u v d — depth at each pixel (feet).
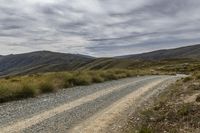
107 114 48.19
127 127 38.63
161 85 100.68
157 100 60.75
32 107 54.70
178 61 630.33
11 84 73.10
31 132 35.70
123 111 50.96
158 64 581.53
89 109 52.60
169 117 38.70
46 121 42.09
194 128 32.24
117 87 93.45
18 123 40.63
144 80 127.44
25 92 69.36
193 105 42.29
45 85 79.30
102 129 38.11
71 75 105.19
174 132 31.63
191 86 70.13
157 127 34.86
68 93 77.05
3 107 54.85
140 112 47.75
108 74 133.08
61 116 45.93
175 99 54.65
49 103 59.57
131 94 74.84
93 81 113.50
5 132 35.63
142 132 32.55
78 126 39.50
